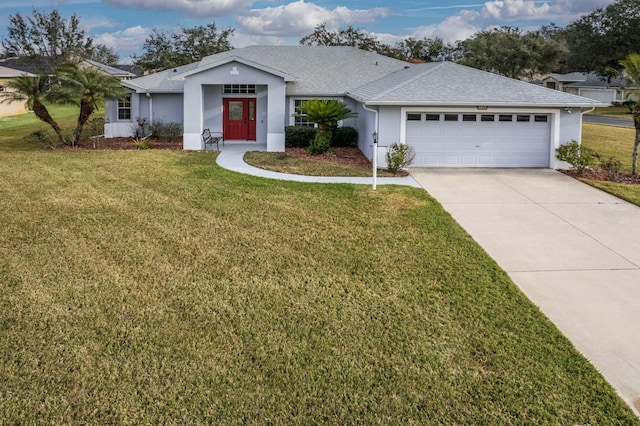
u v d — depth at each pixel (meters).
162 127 23.97
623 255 9.45
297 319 6.73
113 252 9.02
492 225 11.23
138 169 16.47
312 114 19.70
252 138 24.28
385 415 4.89
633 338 6.44
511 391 5.27
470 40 61.41
